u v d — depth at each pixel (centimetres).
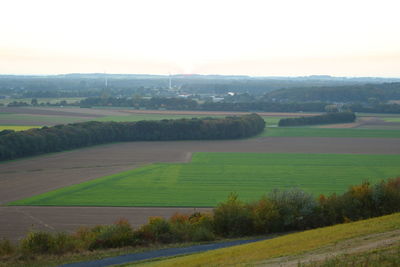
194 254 3566
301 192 4809
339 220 4744
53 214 6188
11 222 5816
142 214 6206
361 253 2645
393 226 3497
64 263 3516
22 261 3600
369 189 4916
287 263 2719
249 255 3138
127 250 3900
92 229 4538
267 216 4497
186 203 6812
